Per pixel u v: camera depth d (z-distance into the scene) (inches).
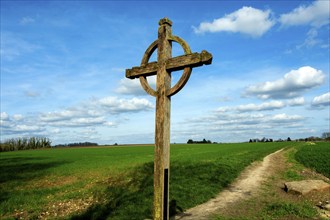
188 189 577.3
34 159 1744.6
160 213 284.7
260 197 559.5
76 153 2421.3
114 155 1966.0
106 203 492.7
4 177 901.2
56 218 423.2
